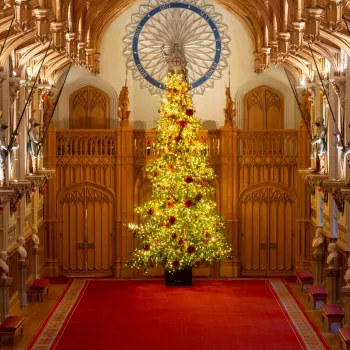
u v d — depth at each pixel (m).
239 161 31.55
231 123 31.48
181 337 22.42
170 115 28.92
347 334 20.70
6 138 23.44
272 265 31.84
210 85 32.78
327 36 21.88
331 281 25.34
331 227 26.48
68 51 25.61
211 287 29.34
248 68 32.62
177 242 28.75
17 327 21.67
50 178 30.31
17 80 24.12
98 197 31.69
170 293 28.31
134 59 32.62
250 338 22.34
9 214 24.61
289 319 24.47
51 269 31.64
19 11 17.61
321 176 26.33
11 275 24.98
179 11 32.69
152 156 31.48
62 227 31.77
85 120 32.66
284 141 31.86
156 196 29.33
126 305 26.44
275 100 32.72
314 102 29.67
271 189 31.62
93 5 28.39
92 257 31.84
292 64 30.73
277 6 23.62
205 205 29.00
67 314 25.19
